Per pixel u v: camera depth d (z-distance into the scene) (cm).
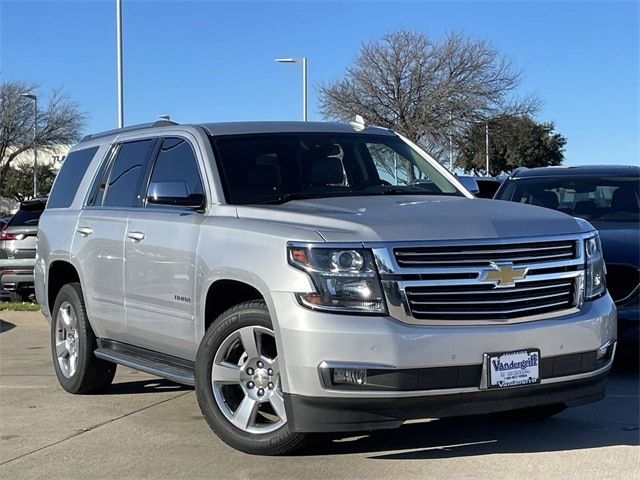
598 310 503
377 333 443
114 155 705
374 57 3850
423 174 652
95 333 693
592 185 898
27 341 1045
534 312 479
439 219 482
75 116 5084
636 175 908
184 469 504
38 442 574
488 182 1244
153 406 677
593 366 495
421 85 3819
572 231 506
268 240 486
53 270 753
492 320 462
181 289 559
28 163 6116
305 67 3225
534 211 526
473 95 3759
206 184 573
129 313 625
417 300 455
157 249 585
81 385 711
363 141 651
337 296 453
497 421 602
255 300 507
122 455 538
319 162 608
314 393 451
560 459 509
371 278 452
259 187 572
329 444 543
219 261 516
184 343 566
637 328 710
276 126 637
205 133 609
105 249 654
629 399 666
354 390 444
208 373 520
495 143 3944
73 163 777
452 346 448
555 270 490
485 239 468
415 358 443
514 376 461
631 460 506
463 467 495
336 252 456
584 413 625
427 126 3753
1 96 4947
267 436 501
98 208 691
